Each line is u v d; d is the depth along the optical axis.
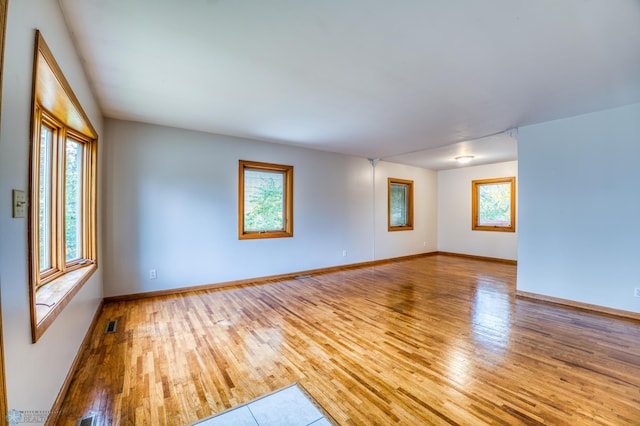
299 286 4.55
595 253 3.45
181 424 1.59
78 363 2.19
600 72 2.45
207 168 4.34
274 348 2.47
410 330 2.85
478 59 2.26
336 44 2.06
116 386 1.92
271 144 4.97
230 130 4.23
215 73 2.49
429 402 1.77
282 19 1.78
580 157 3.54
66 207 2.73
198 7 1.67
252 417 1.64
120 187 3.72
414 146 5.19
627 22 1.79
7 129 1.10
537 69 2.41
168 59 2.26
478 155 5.93
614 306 3.31
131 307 3.51
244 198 4.78
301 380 2.00
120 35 1.95
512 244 6.47
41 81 1.66
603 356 2.34
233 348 2.47
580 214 3.54
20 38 1.20
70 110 2.12
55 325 1.65
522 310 3.45
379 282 4.82
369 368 2.16
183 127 4.09
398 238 7.01
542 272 3.84
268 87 2.77
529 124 3.91
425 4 1.65
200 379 2.01
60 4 1.65
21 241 1.21
